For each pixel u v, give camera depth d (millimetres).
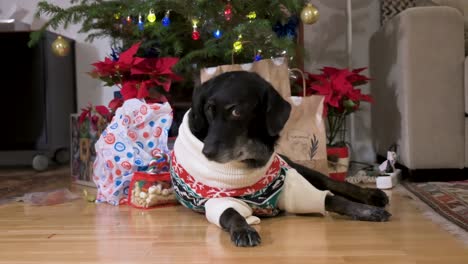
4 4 3426
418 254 1168
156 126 1961
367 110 3074
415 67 2197
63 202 1996
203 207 1558
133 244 1338
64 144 3312
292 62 2502
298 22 2711
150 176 1820
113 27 2502
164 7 2119
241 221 1347
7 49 3078
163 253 1241
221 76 1499
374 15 3055
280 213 1667
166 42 2404
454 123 2209
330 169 2256
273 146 1507
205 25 2299
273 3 2238
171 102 2439
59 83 3238
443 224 1463
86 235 1452
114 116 2062
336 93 2283
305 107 2062
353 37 3078
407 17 2199
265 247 1258
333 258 1148
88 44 3449
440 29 2184
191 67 2453
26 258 1236
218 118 1399
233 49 2145
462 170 2244
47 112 3100
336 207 1562
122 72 2170
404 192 2037
